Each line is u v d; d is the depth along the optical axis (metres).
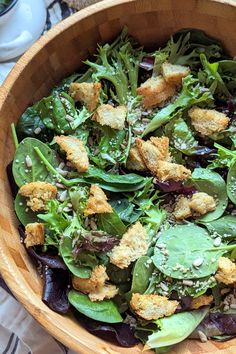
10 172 0.56
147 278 0.55
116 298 0.55
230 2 0.56
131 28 0.59
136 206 0.57
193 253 0.55
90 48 0.59
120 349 0.53
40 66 0.57
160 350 0.53
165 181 0.57
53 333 0.50
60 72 0.59
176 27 0.59
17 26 0.66
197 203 0.56
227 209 0.58
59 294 0.54
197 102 0.59
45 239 0.55
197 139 0.60
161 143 0.58
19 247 0.55
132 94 0.60
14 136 0.57
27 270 0.54
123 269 0.55
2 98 0.55
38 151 0.56
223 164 0.58
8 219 0.55
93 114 0.58
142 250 0.55
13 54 0.67
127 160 0.58
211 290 0.55
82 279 0.54
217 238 0.56
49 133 0.58
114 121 0.58
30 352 0.63
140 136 0.59
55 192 0.56
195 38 0.60
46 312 0.50
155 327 0.54
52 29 0.56
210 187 0.57
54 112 0.58
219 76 0.59
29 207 0.56
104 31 0.58
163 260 0.55
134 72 0.60
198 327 0.55
